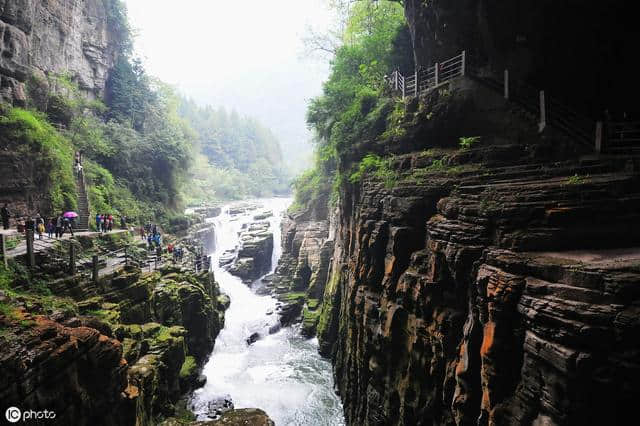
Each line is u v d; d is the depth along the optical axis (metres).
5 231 17.94
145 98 47.34
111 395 10.28
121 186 35.22
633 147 11.68
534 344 7.43
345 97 23.88
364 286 16.56
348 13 30.92
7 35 22.89
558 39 14.95
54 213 22.83
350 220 21.44
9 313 8.99
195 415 17.50
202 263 31.00
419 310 12.20
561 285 7.30
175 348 17.67
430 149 16.55
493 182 11.75
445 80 17.39
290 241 40.62
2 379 6.96
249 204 71.88
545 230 8.77
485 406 8.55
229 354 24.98
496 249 9.36
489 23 16.12
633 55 14.08
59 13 32.34
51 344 8.30
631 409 6.29
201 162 85.06
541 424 7.19
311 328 28.02
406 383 12.48
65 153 27.09
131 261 19.88
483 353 8.64
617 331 6.28
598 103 15.01
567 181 9.91
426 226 12.77
